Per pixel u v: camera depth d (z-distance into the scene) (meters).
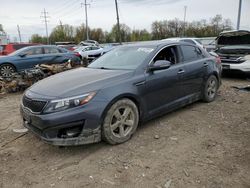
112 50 5.31
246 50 8.67
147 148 3.72
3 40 33.06
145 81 4.10
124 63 4.48
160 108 4.47
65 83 3.77
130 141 3.95
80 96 3.41
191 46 5.39
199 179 2.97
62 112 3.32
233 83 8.39
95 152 3.64
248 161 3.31
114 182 2.97
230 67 8.73
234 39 9.80
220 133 4.19
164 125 4.55
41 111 3.41
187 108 5.47
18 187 2.96
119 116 3.77
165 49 4.71
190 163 3.30
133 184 2.93
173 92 4.68
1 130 4.64
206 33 56.75
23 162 3.48
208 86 5.73
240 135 4.10
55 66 8.97
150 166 3.26
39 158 3.57
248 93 6.85
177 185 2.88
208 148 3.68
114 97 3.63
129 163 3.34
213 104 5.76
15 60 10.43
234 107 5.55
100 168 3.26
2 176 3.17
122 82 3.82
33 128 3.65
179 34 60.94
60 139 3.37
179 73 4.75
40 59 11.01
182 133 4.21
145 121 4.34
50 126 3.33
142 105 4.10
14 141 4.13
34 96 3.58
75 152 3.67
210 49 11.30
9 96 7.47
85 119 3.40
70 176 3.12
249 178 2.97
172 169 3.18
